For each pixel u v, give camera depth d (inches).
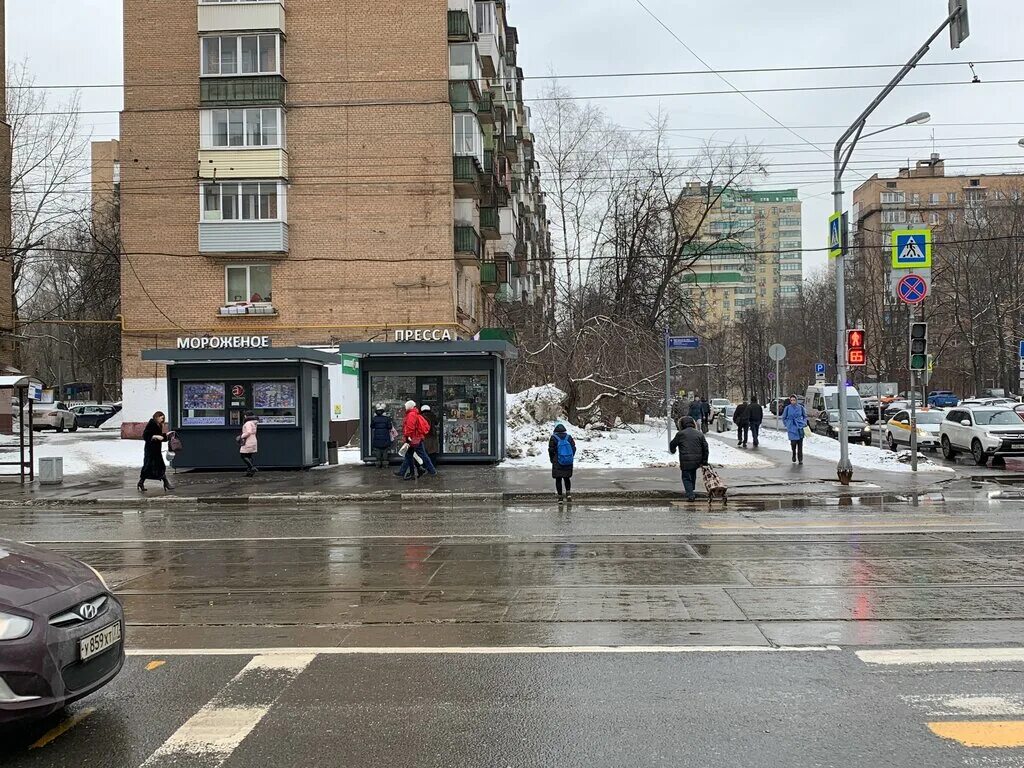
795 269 4451.3
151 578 354.3
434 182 1230.3
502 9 1736.0
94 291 2009.1
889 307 2209.6
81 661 177.6
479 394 839.7
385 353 818.2
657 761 161.8
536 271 2310.5
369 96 1233.4
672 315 1489.9
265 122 1212.5
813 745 168.1
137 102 1241.4
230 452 815.7
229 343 1229.7
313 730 180.1
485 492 664.4
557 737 173.8
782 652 229.9
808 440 1263.5
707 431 1640.0
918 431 1117.7
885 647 233.9
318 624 271.4
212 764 164.7
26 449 1096.2
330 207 1234.0
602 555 385.1
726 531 454.9
